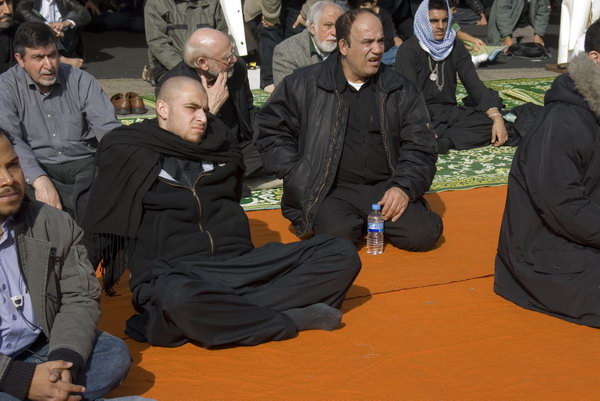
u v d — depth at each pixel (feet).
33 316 11.91
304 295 15.81
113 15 58.80
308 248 15.96
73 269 12.23
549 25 63.87
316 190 19.72
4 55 26.35
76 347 11.75
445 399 13.26
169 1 29.84
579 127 15.60
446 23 28.81
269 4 38.50
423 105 20.17
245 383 13.75
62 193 20.42
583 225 15.43
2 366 11.19
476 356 14.71
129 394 13.37
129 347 15.02
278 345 15.06
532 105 30.53
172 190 15.87
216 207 16.20
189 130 15.84
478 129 29.81
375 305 16.90
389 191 19.60
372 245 19.85
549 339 15.34
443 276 18.49
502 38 50.21
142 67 45.16
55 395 11.20
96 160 15.97
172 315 14.43
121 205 15.61
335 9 26.30
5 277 11.76
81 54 42.34
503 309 16.72
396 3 43.55
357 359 14.60
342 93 19.84
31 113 20.44
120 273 16.14
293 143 20.51
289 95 20.07
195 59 21.25
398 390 13.55
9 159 11.30
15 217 11.76
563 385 13.71
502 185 25.70
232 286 15.39
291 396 13.35
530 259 16.34
